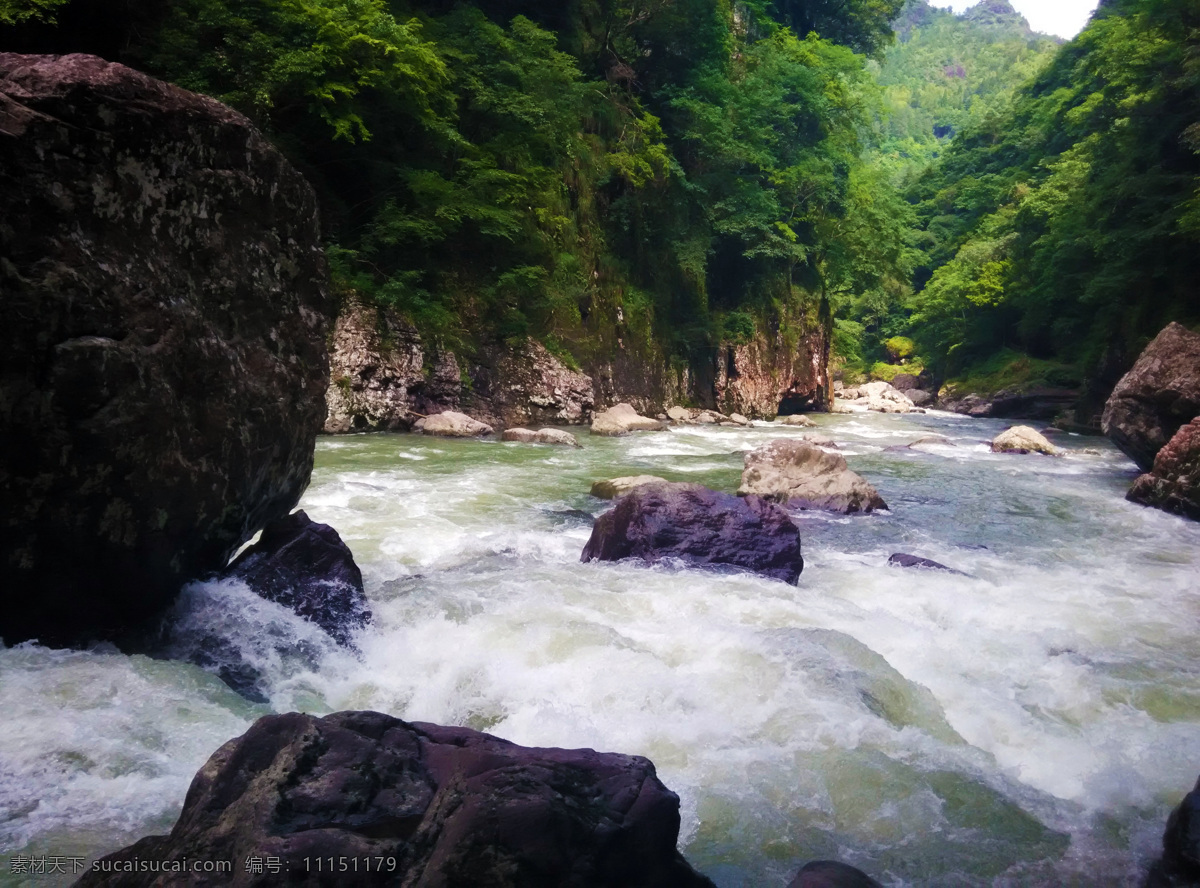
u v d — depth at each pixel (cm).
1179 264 3050
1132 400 1612
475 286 2338
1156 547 1051
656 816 264
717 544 762
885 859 339
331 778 266
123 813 326
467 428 1958
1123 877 336
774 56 3831
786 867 330
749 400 3538
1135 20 3375
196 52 1734
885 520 1135
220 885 232
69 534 450
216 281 522
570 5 3023
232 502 539
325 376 620
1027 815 378
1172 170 3238
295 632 525
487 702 471
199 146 507
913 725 472
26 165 414
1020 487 1518
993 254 5156
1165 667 599
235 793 276
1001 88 14800
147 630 500
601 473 1452
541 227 2553
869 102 4709
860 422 3491
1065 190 4472
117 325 448
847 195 4178
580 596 648
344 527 914
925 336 5791
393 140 2186
